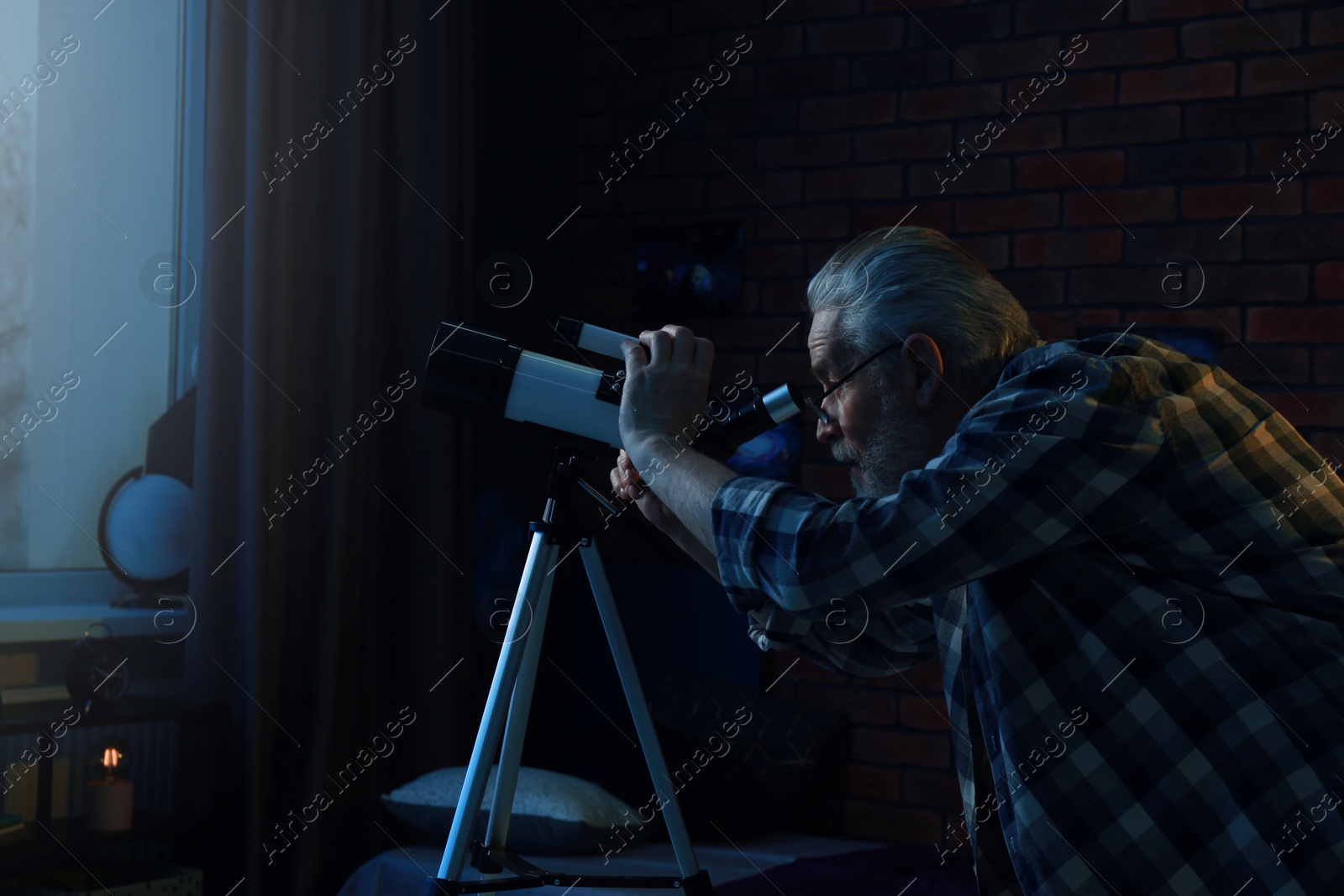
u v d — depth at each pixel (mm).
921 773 2746
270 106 2162
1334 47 2543
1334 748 888
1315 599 932
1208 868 903
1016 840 963
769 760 2666
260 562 2088
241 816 2059
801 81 2992
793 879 2164
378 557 2428
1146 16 2688
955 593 1140
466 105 2639
